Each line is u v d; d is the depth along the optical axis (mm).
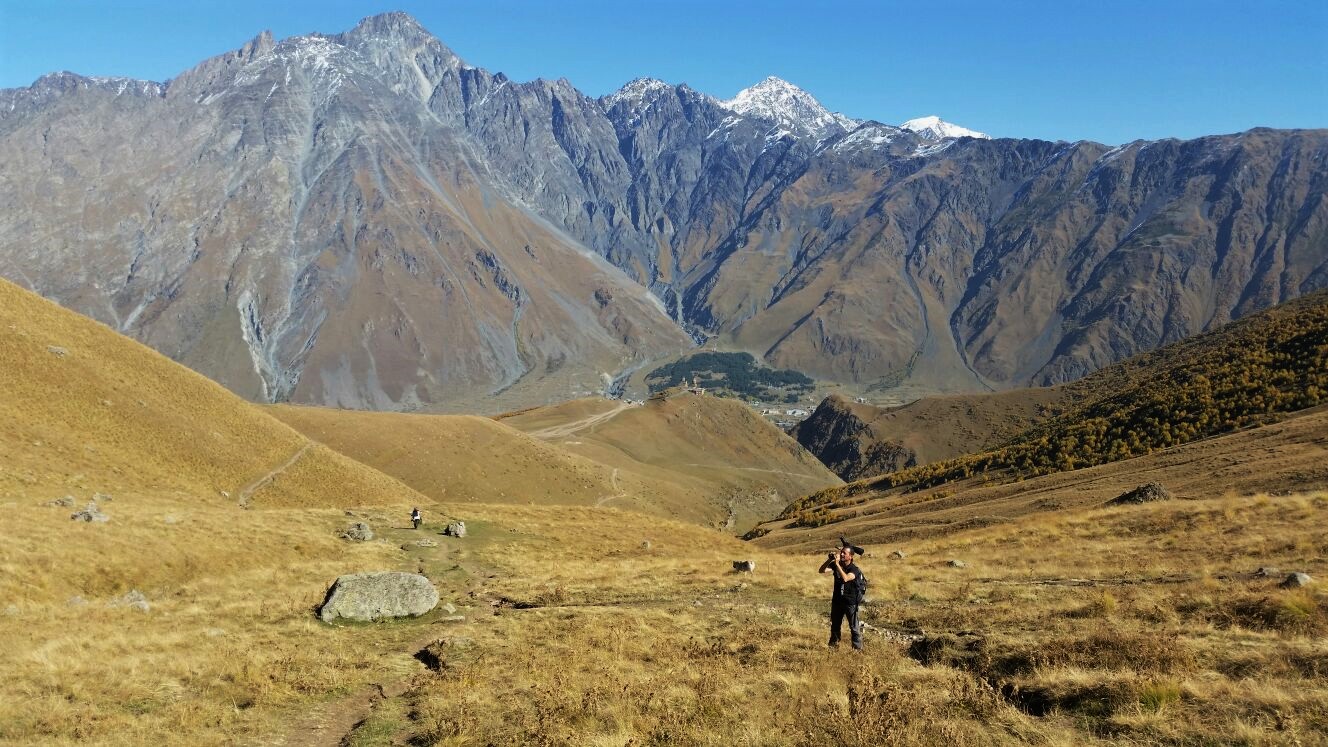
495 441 160625
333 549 43906
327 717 15461
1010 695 12844
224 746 13602
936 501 78562
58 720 14055
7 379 65438
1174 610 17672
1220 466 49250
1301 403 66500
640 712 13641
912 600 24453
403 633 23391
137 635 20969
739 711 13141
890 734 10633
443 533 54969
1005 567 28578
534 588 32688
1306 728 9484
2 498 44875
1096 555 28422
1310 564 21656
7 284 81625
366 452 136500
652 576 34500
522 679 16875
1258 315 167375
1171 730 10023
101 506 43438
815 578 30984
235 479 75312
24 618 22844
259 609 25562
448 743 13000
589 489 160875
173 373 87875
